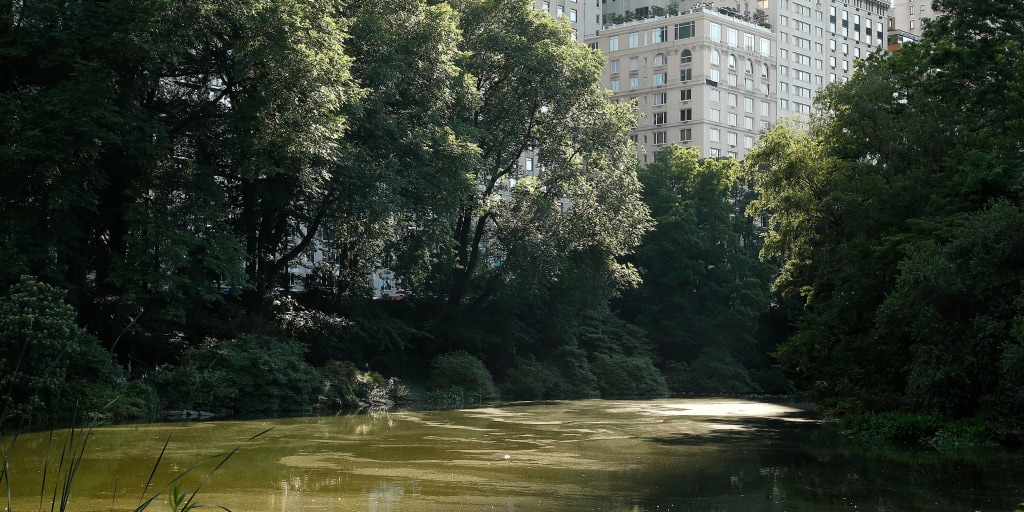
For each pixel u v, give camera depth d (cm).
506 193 6656
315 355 4394
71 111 2931
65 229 3145
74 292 3181
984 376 2497
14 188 2975
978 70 3316
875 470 1839
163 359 3600
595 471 1800
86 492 1479
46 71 3148
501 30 5075
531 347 6069
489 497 1485
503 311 5706
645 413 3656
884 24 14400
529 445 2295
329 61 3416
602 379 6147
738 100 12100
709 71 11769
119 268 3194
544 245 5244
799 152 3838
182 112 3634
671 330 7238
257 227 4112
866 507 1402
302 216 4072
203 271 3541
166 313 3238
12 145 2898
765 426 2988
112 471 1709
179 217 3325
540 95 4956
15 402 2555
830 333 3431
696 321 7306
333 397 3900
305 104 3341
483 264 5884
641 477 1722
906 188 3212
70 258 3347
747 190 8450
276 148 3347
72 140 2894
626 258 7412
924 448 2284
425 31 4119
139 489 1516
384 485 1603
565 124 5172
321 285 4856
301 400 3703
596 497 1488
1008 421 2403
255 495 1486
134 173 3338
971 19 3459
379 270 5353
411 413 3588
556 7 11569
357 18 3994
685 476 1741
